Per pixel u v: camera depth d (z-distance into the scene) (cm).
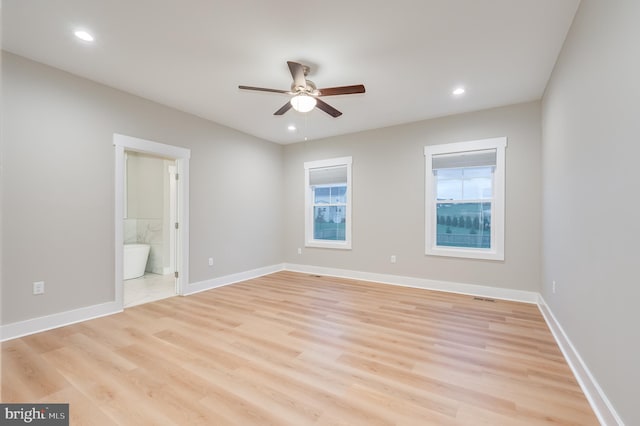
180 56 274
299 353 238
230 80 321
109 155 332
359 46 257
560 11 211
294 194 589
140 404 174
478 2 203
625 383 139
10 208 264
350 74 306
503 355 235
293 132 514
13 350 241
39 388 189
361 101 376
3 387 190
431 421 160
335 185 543
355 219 512
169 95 358
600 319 169
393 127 474
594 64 179
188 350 243
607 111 161
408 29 233
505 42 250
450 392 186
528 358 230
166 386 192
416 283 455
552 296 293
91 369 212
